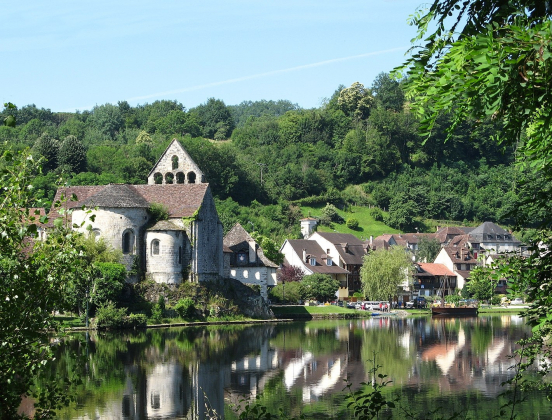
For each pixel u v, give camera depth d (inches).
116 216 3725.4
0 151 797.9
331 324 3905.0
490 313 5049.2
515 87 474.0
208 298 3860.7
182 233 3870.6
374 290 5137.8
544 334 831.7
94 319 3272.6
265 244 5310.0
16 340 784.3
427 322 4097.0
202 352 2566.4
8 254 778.8
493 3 564.1
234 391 1883.6
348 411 1643.7
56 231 813.9
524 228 779.4
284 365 2310.5
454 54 477.1
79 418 1582.2
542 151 636.1
